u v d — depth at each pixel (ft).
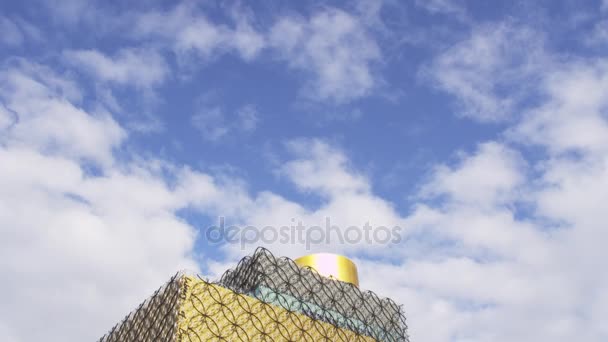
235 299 101.55
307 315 110.11
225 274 117.29
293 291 114.21
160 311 100.48
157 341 95.81
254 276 112.88
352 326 116.98
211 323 96.17
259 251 116.67
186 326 93.61
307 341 105.70
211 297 99.40
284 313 106.22
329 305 117.29
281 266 117.08
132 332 105.91
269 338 100.83
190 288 98.68
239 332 98.07
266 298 108.78
